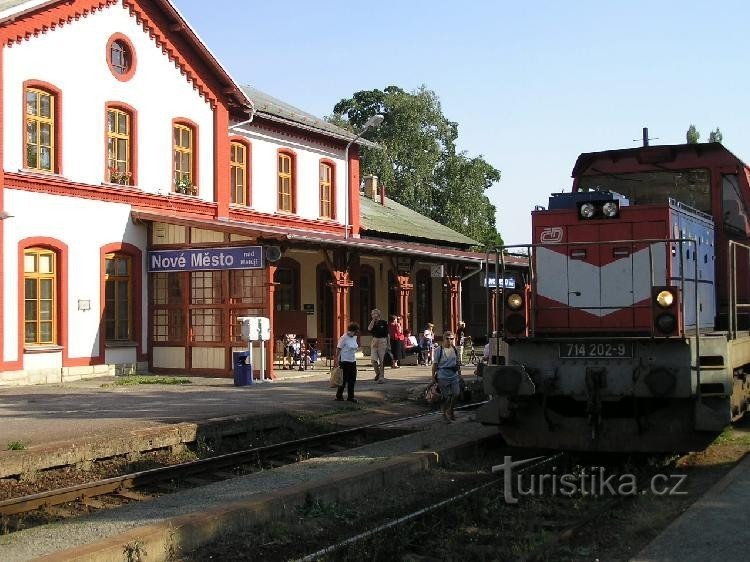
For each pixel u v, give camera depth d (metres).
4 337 20.39
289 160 30.36
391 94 58.06
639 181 12.95
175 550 7.62
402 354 27.33
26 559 7.16
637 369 10.25
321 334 31.06
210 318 23.17
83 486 10.41
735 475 9.81
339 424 15.84
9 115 20.61
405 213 41.03
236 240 22.39
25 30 20.95
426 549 7.82
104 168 23.06
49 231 21.48
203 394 18.95
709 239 12.45
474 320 38.97
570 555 7.37
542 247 11.55
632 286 11.07
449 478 10.95
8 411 15.80
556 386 10.67
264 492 9.41
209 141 26.41
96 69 22.91
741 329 12.48
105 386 20.48
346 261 24.88
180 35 25.34
